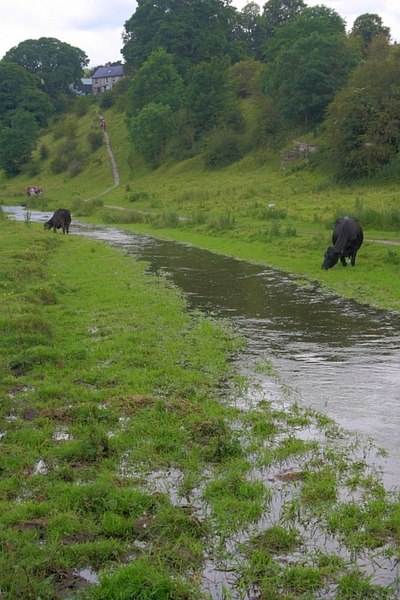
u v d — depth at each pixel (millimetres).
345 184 46344
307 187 47938
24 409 7973
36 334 11047
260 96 75375
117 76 131500
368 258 19703
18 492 6020
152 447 6875
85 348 10734
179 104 81312
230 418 7695
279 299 14938
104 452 6773
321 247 22031
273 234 25641
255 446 6898
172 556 5027
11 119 98000
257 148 66188
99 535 5344
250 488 5934
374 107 46781
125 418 7754
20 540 5141
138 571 4734
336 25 81062
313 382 8969
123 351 10500
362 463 6480
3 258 19750
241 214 34156
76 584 4754
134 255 23391
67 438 7234
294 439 7059
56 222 31312
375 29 91062
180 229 32156
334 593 4668
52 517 5516
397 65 49750
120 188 68000
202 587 4730
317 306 14062
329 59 61844
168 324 12500
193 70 80625
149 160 77000
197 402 8258
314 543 5223
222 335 11617
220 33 97812
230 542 5242
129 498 5785
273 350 10648
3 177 92250
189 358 10188
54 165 86938
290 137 63625
